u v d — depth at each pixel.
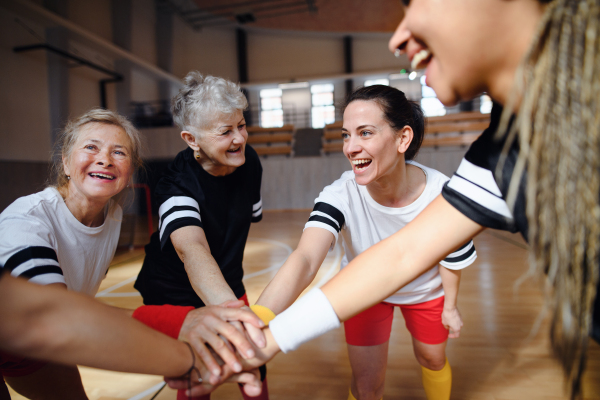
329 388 1.64
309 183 11.55
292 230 7.13
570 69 0.38
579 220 0.39
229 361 0.70
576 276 0.40
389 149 0.96
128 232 7.42
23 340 0.45
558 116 0.38
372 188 1.08
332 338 2.18
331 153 12.32
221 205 1.21
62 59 9.77
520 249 4.64
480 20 0.40
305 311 0.69
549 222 0.41
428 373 1.25
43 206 0.90
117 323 0.53
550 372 1.71
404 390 1.58
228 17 13.18
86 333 0.49
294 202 11.62
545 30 0.39
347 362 1.89
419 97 15.17
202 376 0.69
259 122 16.66
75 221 0.96
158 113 12.22
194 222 1.08
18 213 0.86
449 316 1.16
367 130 0.93
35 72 9.22
